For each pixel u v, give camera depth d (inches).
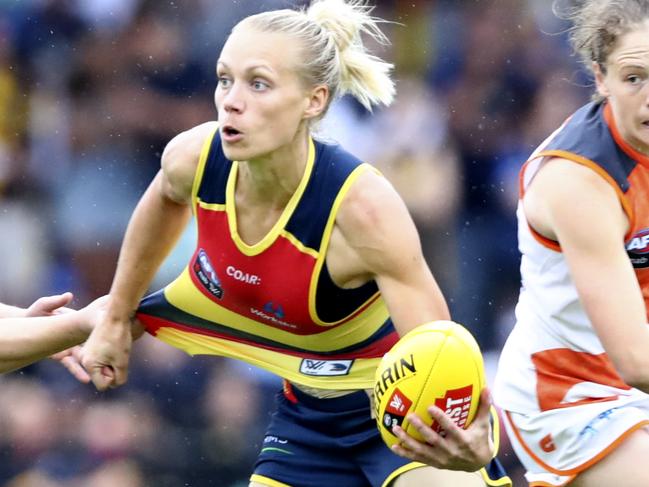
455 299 1083.3
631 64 439.5
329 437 535.2
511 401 514.6
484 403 439.5
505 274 1096.2
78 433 996.6
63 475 986.7
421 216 1108.5
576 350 494.3
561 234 455.8
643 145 452.4
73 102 1171.3
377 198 478.9
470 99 1169.4
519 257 1101.7
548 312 493.7
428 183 1117.1
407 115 1145.4
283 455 545.0
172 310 539.8
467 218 1119.0
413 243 478.6
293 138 480.1
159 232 530.9
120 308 541.3
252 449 989.8
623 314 441.7
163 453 989.8
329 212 481.7
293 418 546.6
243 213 495.5
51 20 1185.4
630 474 482.9
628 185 453.1
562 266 480.7
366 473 524.4
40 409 1001.5
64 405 1005.8
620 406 493.4
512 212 1124.5
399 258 476.4
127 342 546.6
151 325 549.3
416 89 1173.7
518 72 1181.7
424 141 1139.9
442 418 429.1
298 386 535.8
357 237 478.9
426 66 1187.9
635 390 498.3
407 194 1114.7
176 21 1187.3
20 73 1179.3
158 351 1006.4
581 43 470.0
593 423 491.2
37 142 1162.6
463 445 435.8
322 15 494.3
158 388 1003.3
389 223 476.1
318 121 494.3
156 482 986.1
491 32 1194.0
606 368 494.3
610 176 452.1
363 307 504.7
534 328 503.8
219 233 501.4
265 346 534.0
